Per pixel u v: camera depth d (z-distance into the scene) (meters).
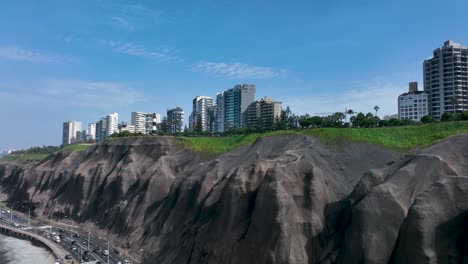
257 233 68.06
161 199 110.44
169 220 94.12
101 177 140.25
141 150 137.75
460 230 49.56
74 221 135.25
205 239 76.31
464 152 64.44
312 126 128.12
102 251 100.12
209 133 162.25
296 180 73.12
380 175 66.88
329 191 73.44
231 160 99.88
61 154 182.00
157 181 113.12
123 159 138.88
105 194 130.62
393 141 86.56
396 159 79.00
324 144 90.38
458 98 161.12
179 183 103.06
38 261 100.62
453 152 64.94
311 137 94.06
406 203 58.69
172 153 129.50
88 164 153.62
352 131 92.12
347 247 58.25
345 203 68.88
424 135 84.75
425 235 49.50
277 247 64.06
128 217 110.94
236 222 74.81
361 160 82.94
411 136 86.38
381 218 57.41
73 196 144.12
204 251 74.12
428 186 59.59
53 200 154.25
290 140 96.50
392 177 62.16
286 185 71.44
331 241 63.88
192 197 94.12
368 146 86.38
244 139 115.94
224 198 78.25
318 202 70.19
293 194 71.06
